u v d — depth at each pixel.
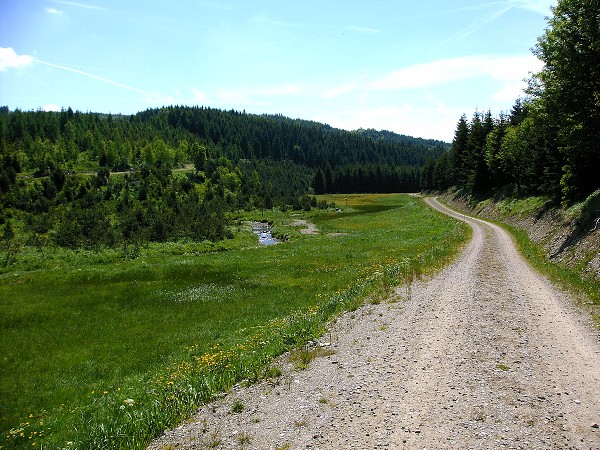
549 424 7.21
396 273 23.42
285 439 7.17
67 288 30.83
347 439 7.03
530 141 53.28
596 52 23.62
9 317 23.58
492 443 6.68
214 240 64.50
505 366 9.79
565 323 13.19
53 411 12.95
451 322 13.59
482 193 82.62
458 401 8.16
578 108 24.77
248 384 9.89
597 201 25.28
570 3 24.36
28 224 78.56
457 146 108.56
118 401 11.82
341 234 60.59
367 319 14.76
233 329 20.12
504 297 16.84
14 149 139.38
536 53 27.53
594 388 8.55
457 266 24.53
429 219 70.81
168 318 22.83
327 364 10.68
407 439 6.91
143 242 60.28
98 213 76.19
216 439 7.38
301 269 34.00
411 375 9.53
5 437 11.05
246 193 139.00
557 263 23.73
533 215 43.12
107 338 19.92
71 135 169.75
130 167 149.75
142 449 7.34
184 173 144.62
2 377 15.70
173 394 9.74
